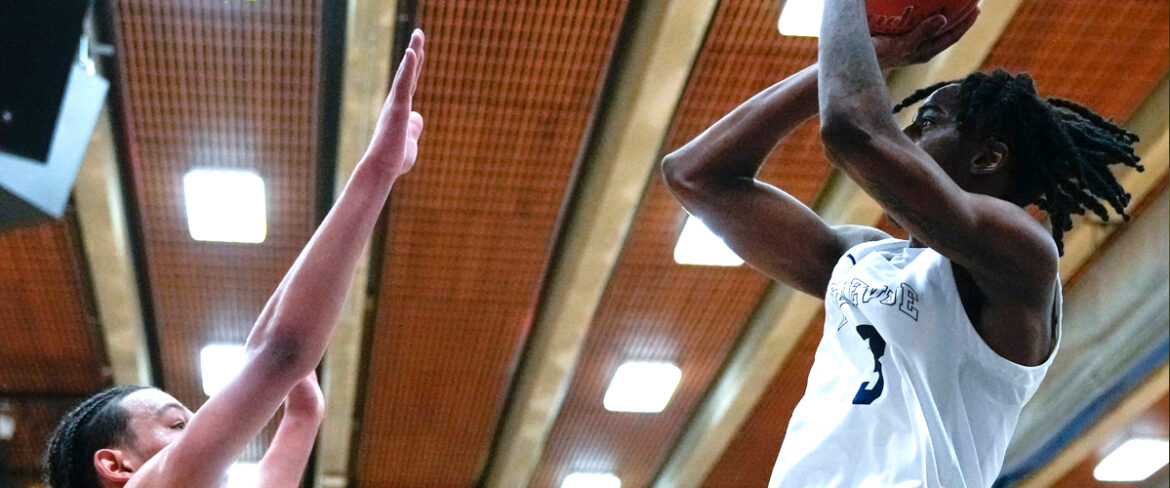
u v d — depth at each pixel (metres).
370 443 9.23
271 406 1.34
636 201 6.36
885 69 1.55
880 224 6.39
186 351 7.86
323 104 5.80
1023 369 1.37
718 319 7.84
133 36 5.32
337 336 7.56
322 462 9.15
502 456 9.21
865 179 1.29
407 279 7.25
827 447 1.37
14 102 2.33
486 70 5.57
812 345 7.90
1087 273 7.53
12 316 7.49
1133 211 6.89
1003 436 1.39
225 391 1.32
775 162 6.32
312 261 1.34
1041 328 1.36
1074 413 8.19
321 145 6.06
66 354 7.89
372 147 1.37
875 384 1.37
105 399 1.60
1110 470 9.02
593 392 8.62
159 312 7.46
